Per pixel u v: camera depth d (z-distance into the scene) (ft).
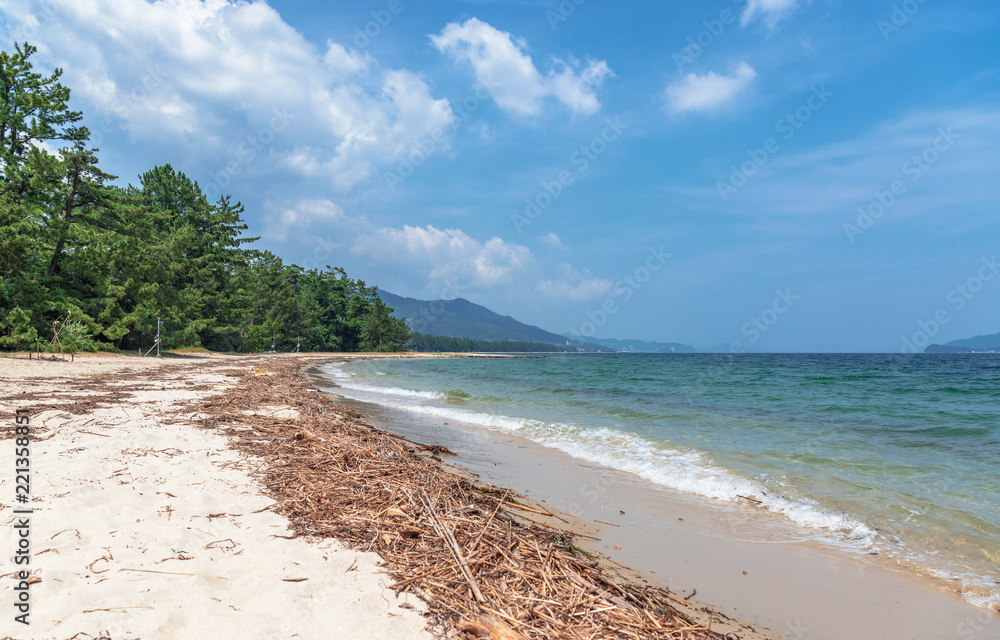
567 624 10.62
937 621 12.33
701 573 14.73
